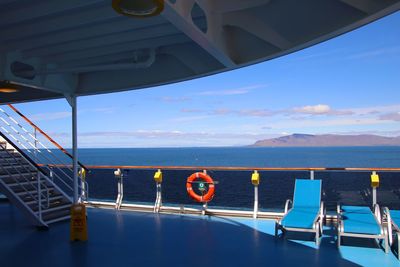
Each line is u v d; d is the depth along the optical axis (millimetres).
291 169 6125
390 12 2748
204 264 4270
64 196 7184
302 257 4445
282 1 3396
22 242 5316
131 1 2223
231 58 4141
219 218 6664
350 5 2879
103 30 3959
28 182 6645
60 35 4234
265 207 8344
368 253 4555
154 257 4555
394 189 7496
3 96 7527
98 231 5871
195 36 3213
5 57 4887
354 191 7754
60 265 4324
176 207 7266
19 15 3561
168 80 5504
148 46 4512
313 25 3336
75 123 6664
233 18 3773
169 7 2441
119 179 7785
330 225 5996
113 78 6172
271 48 3885
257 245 4973
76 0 3279
